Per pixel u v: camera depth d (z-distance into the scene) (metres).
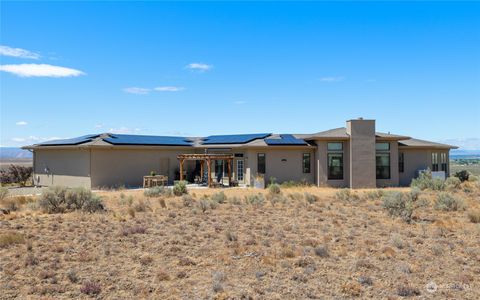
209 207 19.45
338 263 10.18
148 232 13.74
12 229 14.02
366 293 8.20
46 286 8.48
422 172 33.12
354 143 31.69
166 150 35.09
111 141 31.62
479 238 12.77
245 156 33.03
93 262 10.33
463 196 23.78
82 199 19.23
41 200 18.69
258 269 9.73
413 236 13.16
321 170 32.03
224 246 11.84
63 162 32.66
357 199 22.84
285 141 32.97
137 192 27.33
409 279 9.01
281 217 16.86
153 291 8.33
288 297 7.98
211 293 8.16
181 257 10.73
